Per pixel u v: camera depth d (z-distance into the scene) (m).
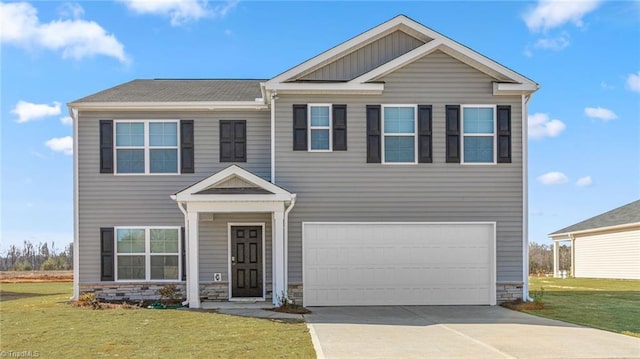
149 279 16.39
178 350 9.46
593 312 14.61
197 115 16.75
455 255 15.97
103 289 16.31
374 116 15.96
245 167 16.69
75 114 16.39
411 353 9.38
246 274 16.53
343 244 15.85
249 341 10.23
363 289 15.82
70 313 13.85
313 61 15.96
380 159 15.89
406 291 15.88
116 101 16.45
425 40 16.25
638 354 9.39
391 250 15.90
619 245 29.67
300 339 10.48
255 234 16.62
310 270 15.77
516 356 9.23
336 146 15.86
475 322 12.84
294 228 15.77
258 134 16.81
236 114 16.83
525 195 16.02
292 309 14.52
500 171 16.03
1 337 10.64
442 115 16.05
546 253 46.00
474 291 15.95
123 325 12.00
